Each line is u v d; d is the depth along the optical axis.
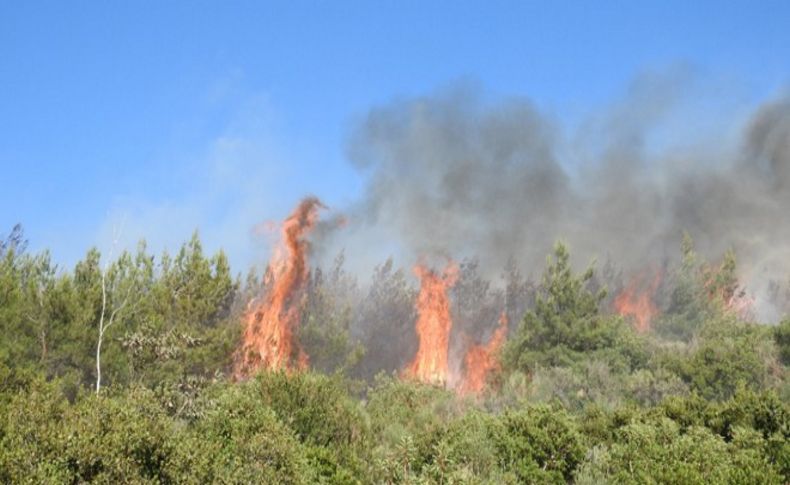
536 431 27.56
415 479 23.39
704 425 30.27
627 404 38.25
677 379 45.75
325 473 23.17
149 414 19.70
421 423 34.97
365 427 29.16
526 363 52.94
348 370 53.22
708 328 55.53
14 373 27.47
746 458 23.97
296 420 27.06
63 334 36.84
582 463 26.86
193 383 27.62
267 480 19.70
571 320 53.94
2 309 36.88
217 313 45.66
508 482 24.92
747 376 44.34
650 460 24.89
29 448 15.51
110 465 15.62
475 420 29.42
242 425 23.44
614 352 51.00
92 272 42.62
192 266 45.69
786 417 28.83
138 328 38.00
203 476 17.22
